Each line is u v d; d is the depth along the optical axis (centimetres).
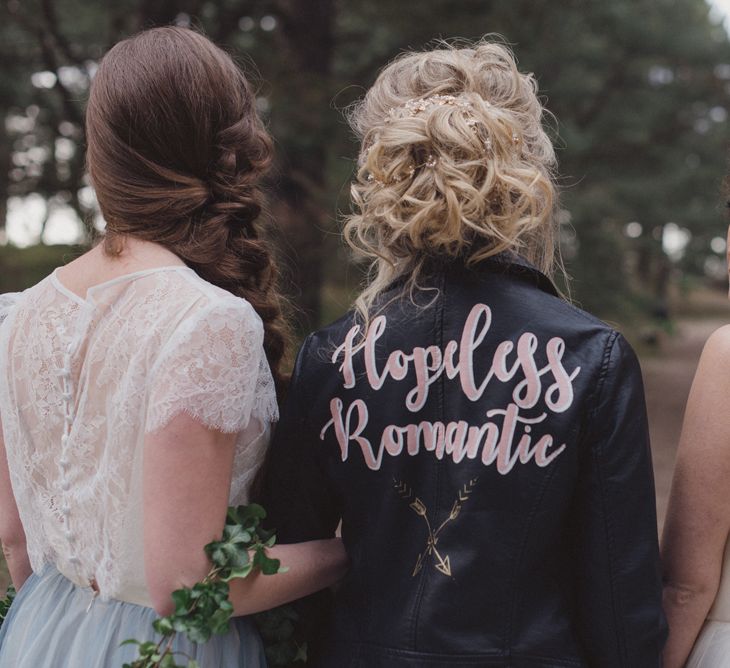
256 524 142
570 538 141
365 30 876
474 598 137
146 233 145
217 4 746
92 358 140
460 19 797
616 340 138
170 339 132
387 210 143
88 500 143
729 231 174
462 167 138
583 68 1183
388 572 144
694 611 161
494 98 149
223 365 132
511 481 137
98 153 145
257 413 147
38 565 157
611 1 1144
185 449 131
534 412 137
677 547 161
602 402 136
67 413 145
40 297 151
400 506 143
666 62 1291
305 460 152
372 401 146
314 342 154
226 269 151
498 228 141
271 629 157
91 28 891
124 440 136
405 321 147
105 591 145
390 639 141
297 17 769
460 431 141
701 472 157
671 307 2809
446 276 147
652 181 1427
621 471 137
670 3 1314
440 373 143
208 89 145
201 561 133
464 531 138
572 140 1067
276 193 651
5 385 153
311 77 700
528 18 884
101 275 145
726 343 155
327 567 151
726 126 1348
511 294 144
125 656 145
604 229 1491
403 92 151
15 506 168
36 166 903
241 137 150
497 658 136
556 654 137
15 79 882
